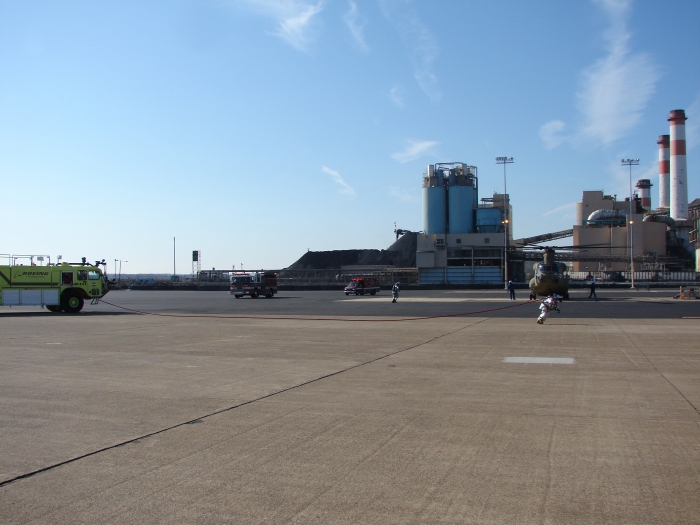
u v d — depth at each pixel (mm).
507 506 5227
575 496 5441
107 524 4941
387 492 5590
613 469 6172
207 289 115000
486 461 6473
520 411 8891
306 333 22172
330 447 7039
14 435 7652
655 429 7758
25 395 10320
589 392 10344
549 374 12344
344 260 175250
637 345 17484
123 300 57500
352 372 12781
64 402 9711
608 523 4871
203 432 7758
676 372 12477
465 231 111938
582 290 82188
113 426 8102
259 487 5750
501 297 59500
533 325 25156
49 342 19172
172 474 6133
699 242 115438
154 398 10023
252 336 21078
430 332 22312
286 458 6629
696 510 5121
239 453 6824
